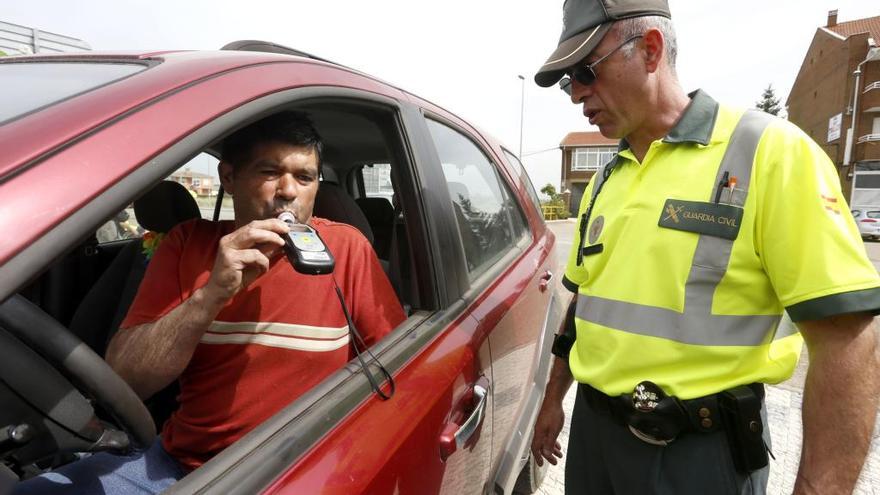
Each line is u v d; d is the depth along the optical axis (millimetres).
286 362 1090
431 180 1412
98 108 715
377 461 868
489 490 1415
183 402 1131
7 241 557
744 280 1023
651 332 1102
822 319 932
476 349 1334
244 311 1084
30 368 688
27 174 604
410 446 960
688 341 1060
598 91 1184
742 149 1040
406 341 1148
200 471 709
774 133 1019
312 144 1103
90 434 752
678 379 1073
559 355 1546
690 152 1105
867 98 24984
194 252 1123
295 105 989
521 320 1770
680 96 1177
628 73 1141
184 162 733
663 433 1087
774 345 1054
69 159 636
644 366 1113
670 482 1111
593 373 1229
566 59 1163
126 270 1681
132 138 695
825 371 934
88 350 746
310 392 915
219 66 912
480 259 1741
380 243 2654
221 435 1081
